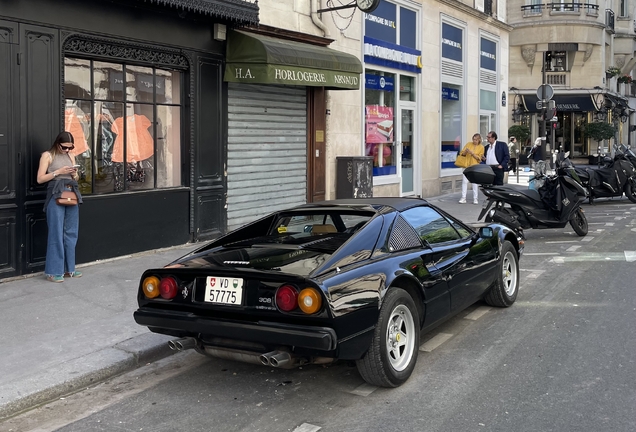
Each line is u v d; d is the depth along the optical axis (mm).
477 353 5445
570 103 37781
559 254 9969
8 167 7574
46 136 7930
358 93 14594
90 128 8703
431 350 5551
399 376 4672
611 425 3988
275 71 10281
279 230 5445
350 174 13680
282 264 4438
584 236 11680
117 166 9117
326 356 4227
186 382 5012
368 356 4492
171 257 9211
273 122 11930
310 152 13031
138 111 9422
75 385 4891
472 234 6281
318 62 11164
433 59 18062
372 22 15312
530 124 39219
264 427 4129
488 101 22438
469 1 20469
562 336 5844
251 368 5273
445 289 5375
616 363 5102
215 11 9578
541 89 19844
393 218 5219
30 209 7840
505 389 4629
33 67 7758
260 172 11664
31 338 5781
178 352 5734
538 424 4031
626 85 48062
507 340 5777
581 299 7168
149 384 5004
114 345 5578
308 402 4516
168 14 9492
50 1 7895
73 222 7879
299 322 4188
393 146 16516
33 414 4488
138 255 9297
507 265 6949
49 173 7570
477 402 4410
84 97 8609
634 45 46562
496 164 15312
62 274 7719
